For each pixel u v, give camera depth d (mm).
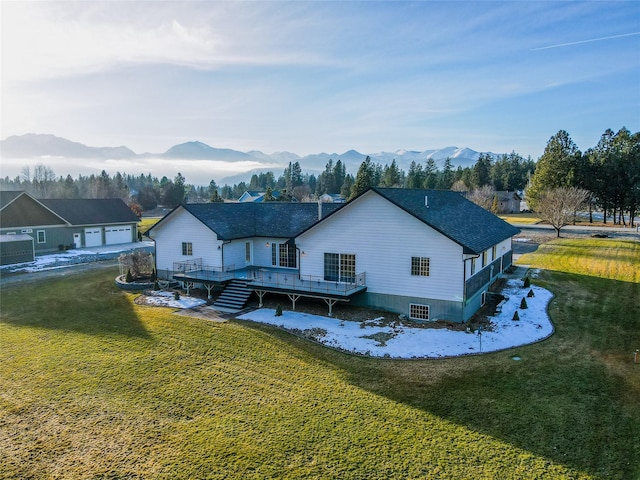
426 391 14750
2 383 15805
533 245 47656
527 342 18969
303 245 25812
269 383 15547
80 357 18031
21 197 45000
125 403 14273
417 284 22391
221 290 28781
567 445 11570
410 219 22219
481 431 12320
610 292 26688
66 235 48406
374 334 20312
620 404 13539
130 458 11414
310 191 155000
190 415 13492
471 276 22578
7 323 22641
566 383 15008
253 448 11719
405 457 11227
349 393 14727
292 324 21750
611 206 69812
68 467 11109
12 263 39812
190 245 30453
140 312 24406
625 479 10219
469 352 18078
